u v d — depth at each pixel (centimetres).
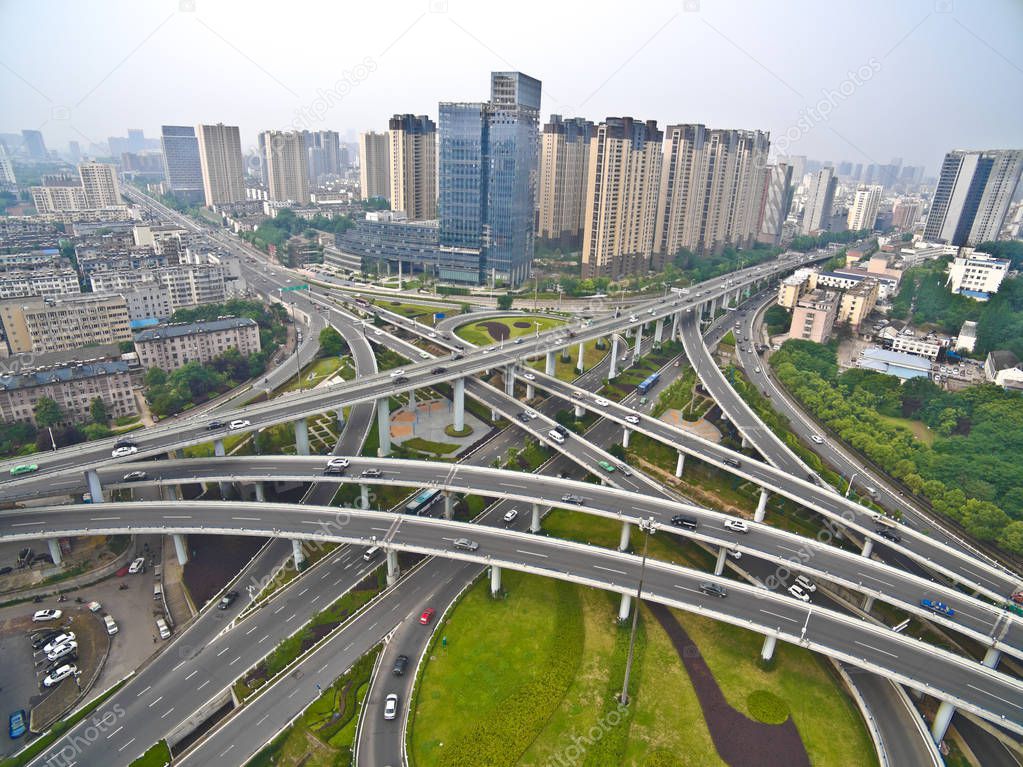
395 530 14688
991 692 10625
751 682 11962
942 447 19850
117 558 15588
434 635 12850
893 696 11719
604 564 13612
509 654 12406
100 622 13862
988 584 13600
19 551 15788
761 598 12700
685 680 11944
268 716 11131
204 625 13438
